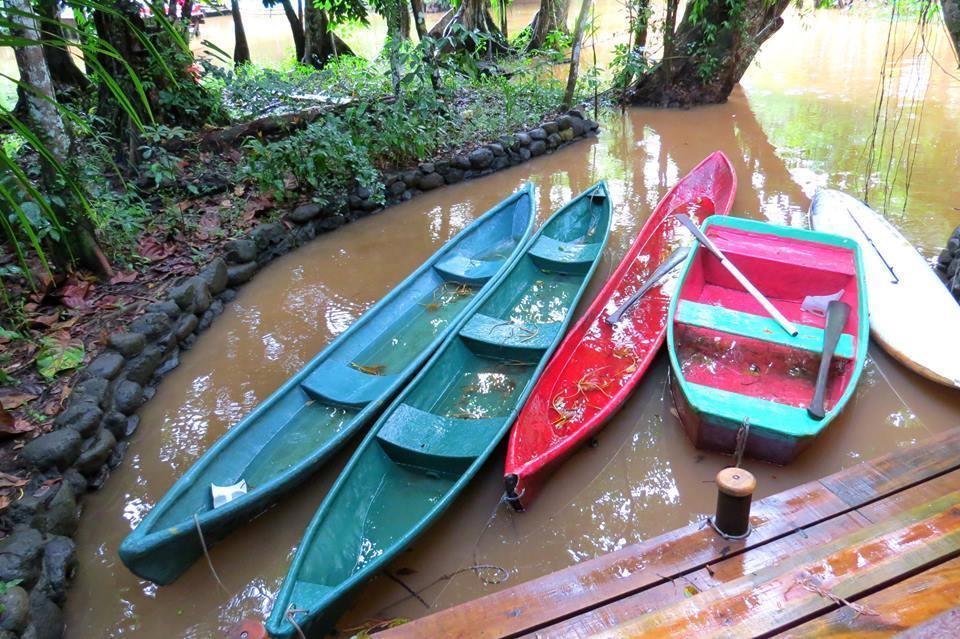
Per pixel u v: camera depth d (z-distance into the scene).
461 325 4.09
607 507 3.13
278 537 3.05
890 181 6.08
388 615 2.66
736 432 3.12
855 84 9.31
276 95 8.03
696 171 6.12
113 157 5.89
